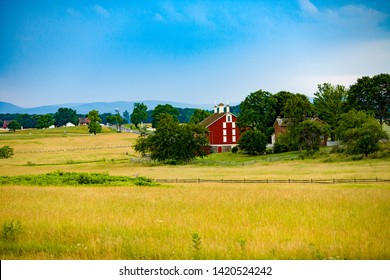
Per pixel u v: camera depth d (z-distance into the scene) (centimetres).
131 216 4800
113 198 6512
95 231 4016
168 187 9012
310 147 19038
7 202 6125
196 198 6419
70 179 9912
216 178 12488
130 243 3478
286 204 5684
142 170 16962
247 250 3297
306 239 3650
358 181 10031
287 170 14600
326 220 4509
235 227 4159
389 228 4050
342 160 16425
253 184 10212
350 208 5306
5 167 19275
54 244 3600
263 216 4791
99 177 9969
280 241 3600
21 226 4212
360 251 3269
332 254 3256
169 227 4166
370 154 16588
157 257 3259
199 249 3256
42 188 8338
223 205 5641
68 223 4359
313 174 12644
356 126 17138
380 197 6281
